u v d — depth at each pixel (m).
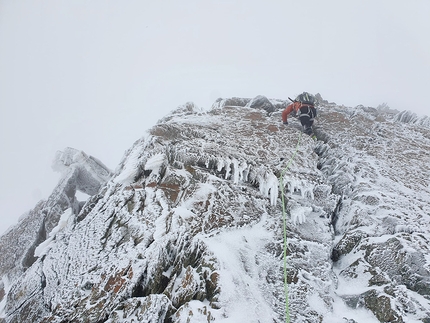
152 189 5.22
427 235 4.38
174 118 8.07
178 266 4.04
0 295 5.45
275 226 4.80
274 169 5.83
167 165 5.73
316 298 3.80
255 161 6.01
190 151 6.01
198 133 6.97
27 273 4.57
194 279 3.71
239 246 4.32
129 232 4.54
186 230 4.43
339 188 5.91
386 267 4.09
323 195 5.55
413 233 4.41
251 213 4.97
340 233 5.11
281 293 3.77
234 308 3.47
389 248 4.23
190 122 7.66
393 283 3.86
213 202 5.04
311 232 4.91
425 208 5.12
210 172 5.80
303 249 4.48
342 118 8.65
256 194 5.44
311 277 4.06
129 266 3.95
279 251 4.38
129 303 3.53
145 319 3.28
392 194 5.43
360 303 3.83
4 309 4.32
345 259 4.53
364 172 6.08
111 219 4.85
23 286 4.35
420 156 6.83
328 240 4.81
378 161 6.52
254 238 4.53
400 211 5.02
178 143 6.34
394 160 6.62
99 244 4.49
